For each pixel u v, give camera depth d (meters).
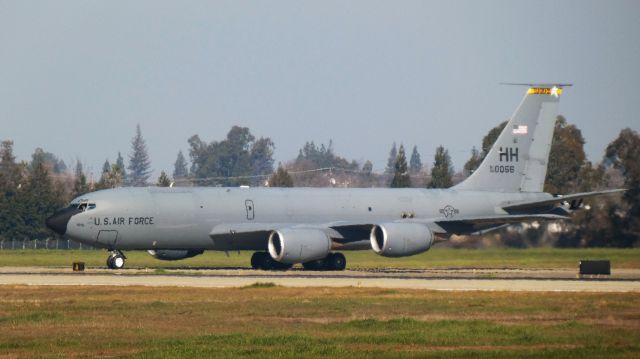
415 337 119.81
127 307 149.38
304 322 134.50
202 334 123.25
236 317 139.12
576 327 128.75
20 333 123.69
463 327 129.00
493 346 113.62
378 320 135.62
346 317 139.88
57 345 114.50
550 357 104.25
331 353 107.44
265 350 109.50
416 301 158.88
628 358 103.31
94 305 151.62
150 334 123.12
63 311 144.88
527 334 122.69
